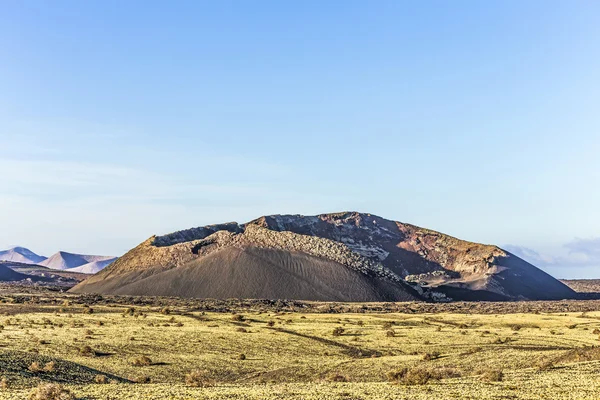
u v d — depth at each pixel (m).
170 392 46.06
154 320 134.00
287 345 99.31
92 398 42.31
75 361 76.94
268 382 67.56
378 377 65.25
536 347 86.94
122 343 93.31
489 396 42.31
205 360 83.69
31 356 63.44
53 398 41.22
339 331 114.81
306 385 52.78
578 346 87.81
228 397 42.91
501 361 70.50
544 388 45.69
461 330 119.69
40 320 125.94
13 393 44.50
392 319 151.50
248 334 110.31
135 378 67.94
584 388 44.88
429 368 66.19
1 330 104.00
